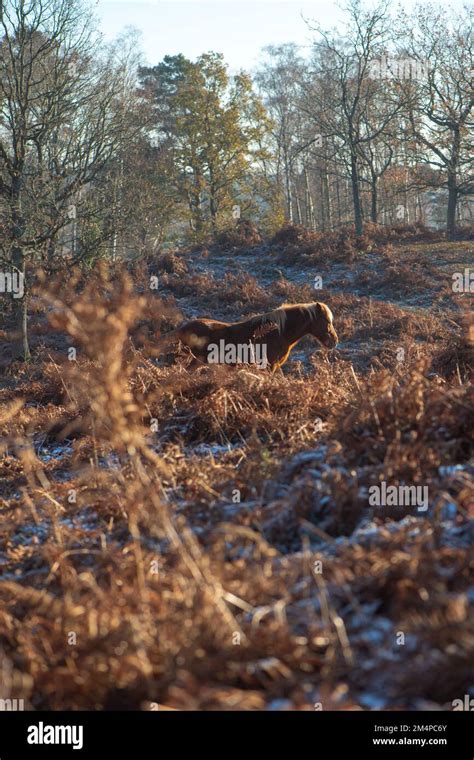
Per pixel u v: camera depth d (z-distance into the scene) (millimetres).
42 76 27266
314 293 28297
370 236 37219
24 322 24031
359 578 4266
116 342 4555
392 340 22438
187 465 6898
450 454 5887
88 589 4805
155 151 53875
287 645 3789
